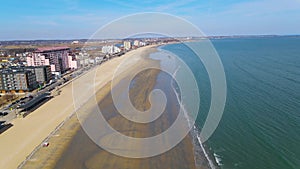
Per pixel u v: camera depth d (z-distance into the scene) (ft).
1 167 95.55
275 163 93.09
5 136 122.62
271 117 133.90
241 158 97.91
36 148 108.88
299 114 136.05
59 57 326.03
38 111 160.04
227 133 119.24
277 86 197.98
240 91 186.70
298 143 105.60
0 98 194.80
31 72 229.66
